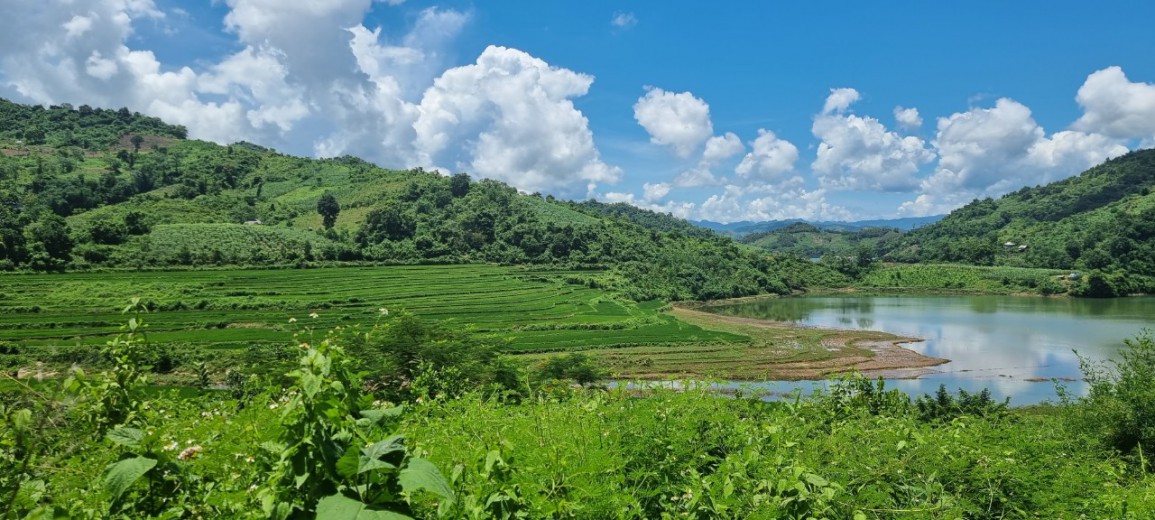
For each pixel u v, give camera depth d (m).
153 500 3.51
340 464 2.73
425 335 21.27
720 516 4.26
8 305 61.78
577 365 22.86
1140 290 107.00
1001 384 46.94
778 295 121.56
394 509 2.83
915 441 6.62
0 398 3.74
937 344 64.38
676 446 5.53
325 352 3.12
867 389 10.84
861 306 103.19
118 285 73.25
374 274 97.69
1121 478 7.88
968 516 5.92
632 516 4.51
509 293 92.56
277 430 3.48
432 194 149.12
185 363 38.69
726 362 55.94
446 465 4.16
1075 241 134.62
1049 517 6.11
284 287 81.88
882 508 5.00
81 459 3.87
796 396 8.54
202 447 4.22
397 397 14.84
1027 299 107.50
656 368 53.12
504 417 6.23
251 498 3.35
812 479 4.30
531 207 160.50
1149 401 13.94
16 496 3.39
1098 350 58.09
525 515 3.55
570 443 4.88
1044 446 7.84
